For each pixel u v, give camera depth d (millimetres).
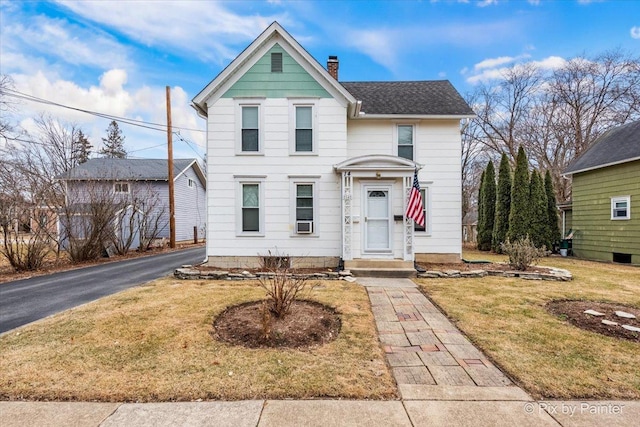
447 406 2678
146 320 4727
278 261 9258
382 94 11516
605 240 12203
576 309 5297
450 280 7738
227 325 4613
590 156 13453
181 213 21484
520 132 23125
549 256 13453
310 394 2842
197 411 2604
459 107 10398
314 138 9375
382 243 8938
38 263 9992
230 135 9359
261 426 2406
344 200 8758
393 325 4668
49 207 10688
